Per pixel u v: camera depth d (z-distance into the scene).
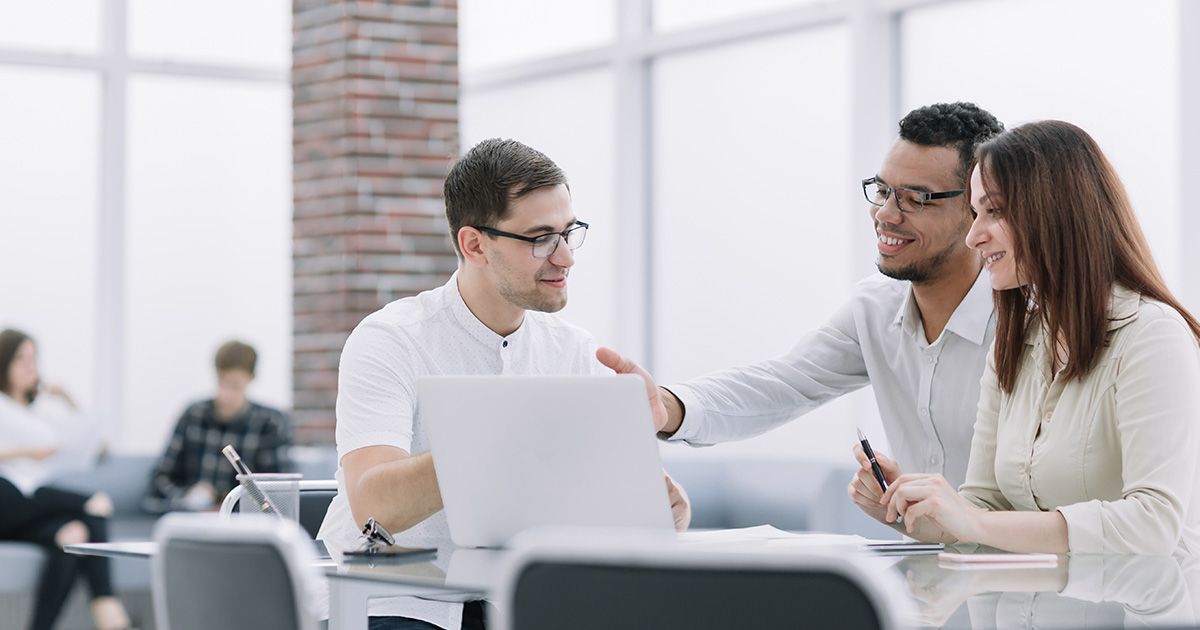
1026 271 2.69
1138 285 2.68
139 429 7.86
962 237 3.23
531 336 3.23
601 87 7.83
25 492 6.54
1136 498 2.53
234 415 6.99
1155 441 2.55
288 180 8.12
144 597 6.84
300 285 7.46
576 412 2.61
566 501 2.64
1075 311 2.66
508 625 1.74
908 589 2.10
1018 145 2.72
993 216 2.76
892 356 3.46
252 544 2.14
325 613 2.93
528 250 2.97
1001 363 2.84
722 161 7.36
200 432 6.99
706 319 7.47
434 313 3.15
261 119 8.08
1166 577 2.21
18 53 7.64
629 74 7.65
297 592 2.10
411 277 7.35
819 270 6.91
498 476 2.67
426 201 7.39
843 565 1.60
